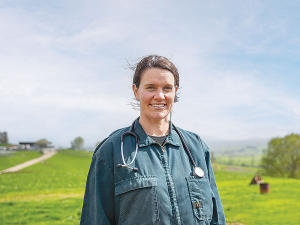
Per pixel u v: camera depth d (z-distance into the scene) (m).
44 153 99.94
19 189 25.05
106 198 2.04
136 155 2.04
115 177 2.03
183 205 1.95
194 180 2.07
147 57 2.23
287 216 11.24
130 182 1.95
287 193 17.52
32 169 65.88
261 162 59.34
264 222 10.38
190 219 1.94
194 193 2.03
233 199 16.09
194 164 2.16
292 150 54.59
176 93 2.47
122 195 1.96
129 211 1.93
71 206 15.23
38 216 12.55
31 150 112.44
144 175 1.96
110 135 2.44
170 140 2.16
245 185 24.69
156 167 2.00
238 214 11.91
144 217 1.88
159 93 2.09
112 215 2.04
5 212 13.35
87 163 81.75
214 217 2.22
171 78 2.14
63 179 35.66
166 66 2.12
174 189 1.97
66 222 11.41
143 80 2.15
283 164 55.75
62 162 80.81
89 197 2.15
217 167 83.75
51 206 15.16
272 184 23.23
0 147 114.62
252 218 11.09
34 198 19.16
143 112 2.21
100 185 2.05
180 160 2.12
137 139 2.11
